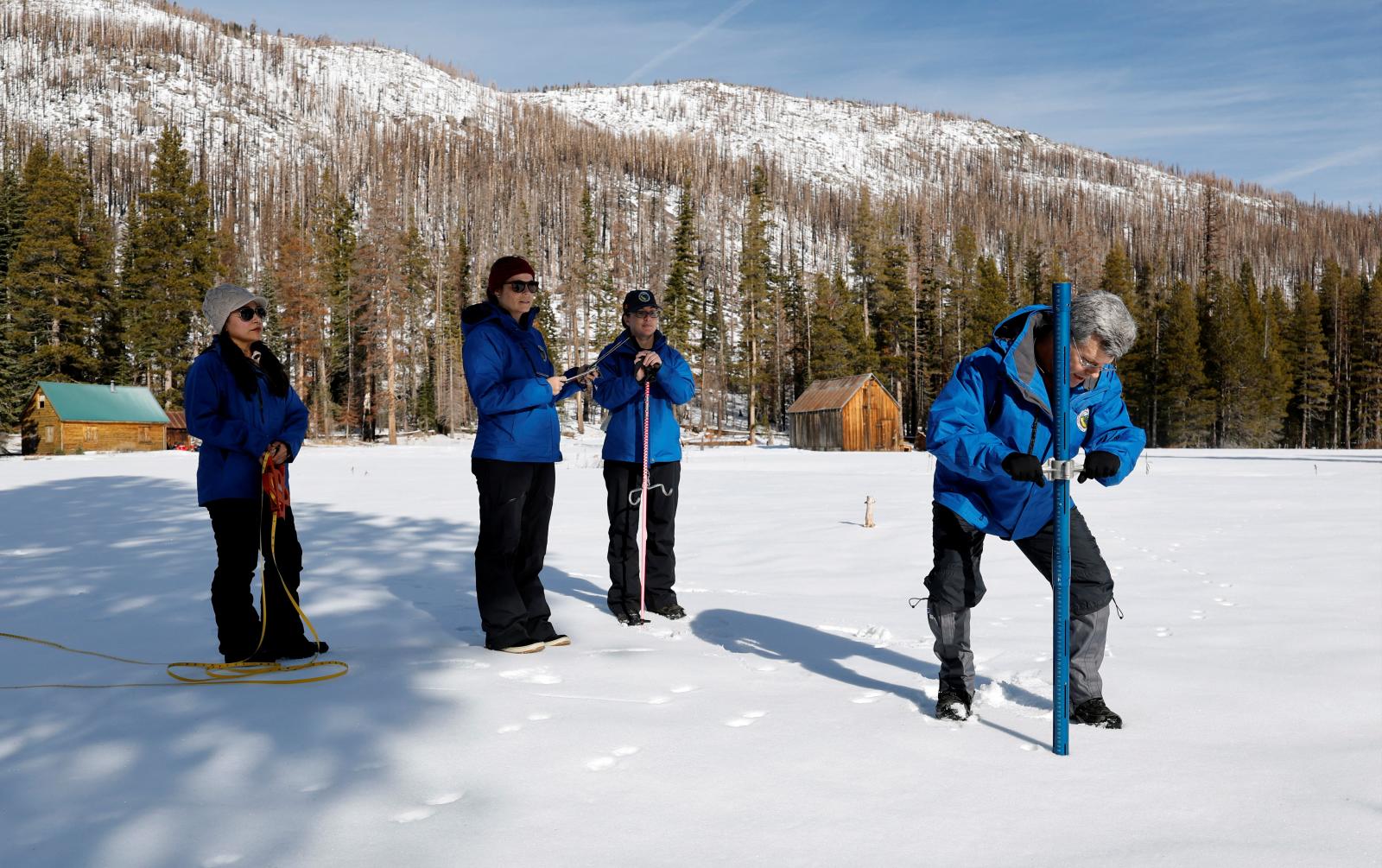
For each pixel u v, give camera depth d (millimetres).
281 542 4590
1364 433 75500
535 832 2486
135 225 63406
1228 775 2947
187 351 58812
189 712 3627
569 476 22391
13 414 52156
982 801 2715
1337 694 3928
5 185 60812
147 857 2330
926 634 5223
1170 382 68125
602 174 196375
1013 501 3432
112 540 10156
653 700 3820
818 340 73125
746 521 12148
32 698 3854
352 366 72688
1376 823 2541
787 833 2479
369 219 59156
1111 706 3768
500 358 4820
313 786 2832
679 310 74875
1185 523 11398
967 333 71812
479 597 4820
